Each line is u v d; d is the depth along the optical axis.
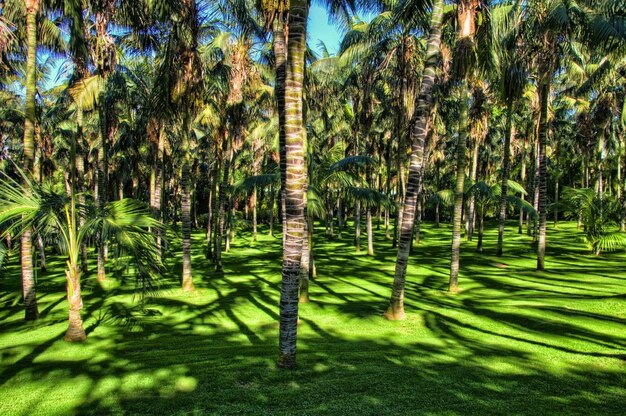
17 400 4.98
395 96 18.56
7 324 9.23
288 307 6.01
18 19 11.84
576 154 41.47
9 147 25.41
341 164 13.16
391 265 18.81
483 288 12.86
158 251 7.73
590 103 28.08
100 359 6.52
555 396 5.04
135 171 27.91
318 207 13.66
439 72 16.61
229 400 4.95
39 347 7.23
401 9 10.38
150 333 8.26
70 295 7.67
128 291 13.17
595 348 6.96
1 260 8.01
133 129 22.02
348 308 10.39
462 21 11.01
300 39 5.95
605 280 13.66
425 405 4.79
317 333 8.10
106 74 13.29
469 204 29.16
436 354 6.68
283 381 5.51
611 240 19.94
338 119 31.23
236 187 13.61
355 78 22.14
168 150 25.69
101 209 7.74
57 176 31.58
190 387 5.33
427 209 53.12
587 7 13.34
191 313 10.08
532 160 31.19
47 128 22.41
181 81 12.39
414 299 11.44
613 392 5.16
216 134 18.52
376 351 6.84
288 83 5.95
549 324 8.48
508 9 14.86
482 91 20.88
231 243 31.05
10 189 7.25
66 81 21.02
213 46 15.52
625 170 29.83
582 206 21.81
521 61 16.05
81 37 10.48
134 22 11.93
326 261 20.30
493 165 41.19
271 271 17.59
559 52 15.64
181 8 11.95
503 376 5.69
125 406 4.80
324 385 5.37
